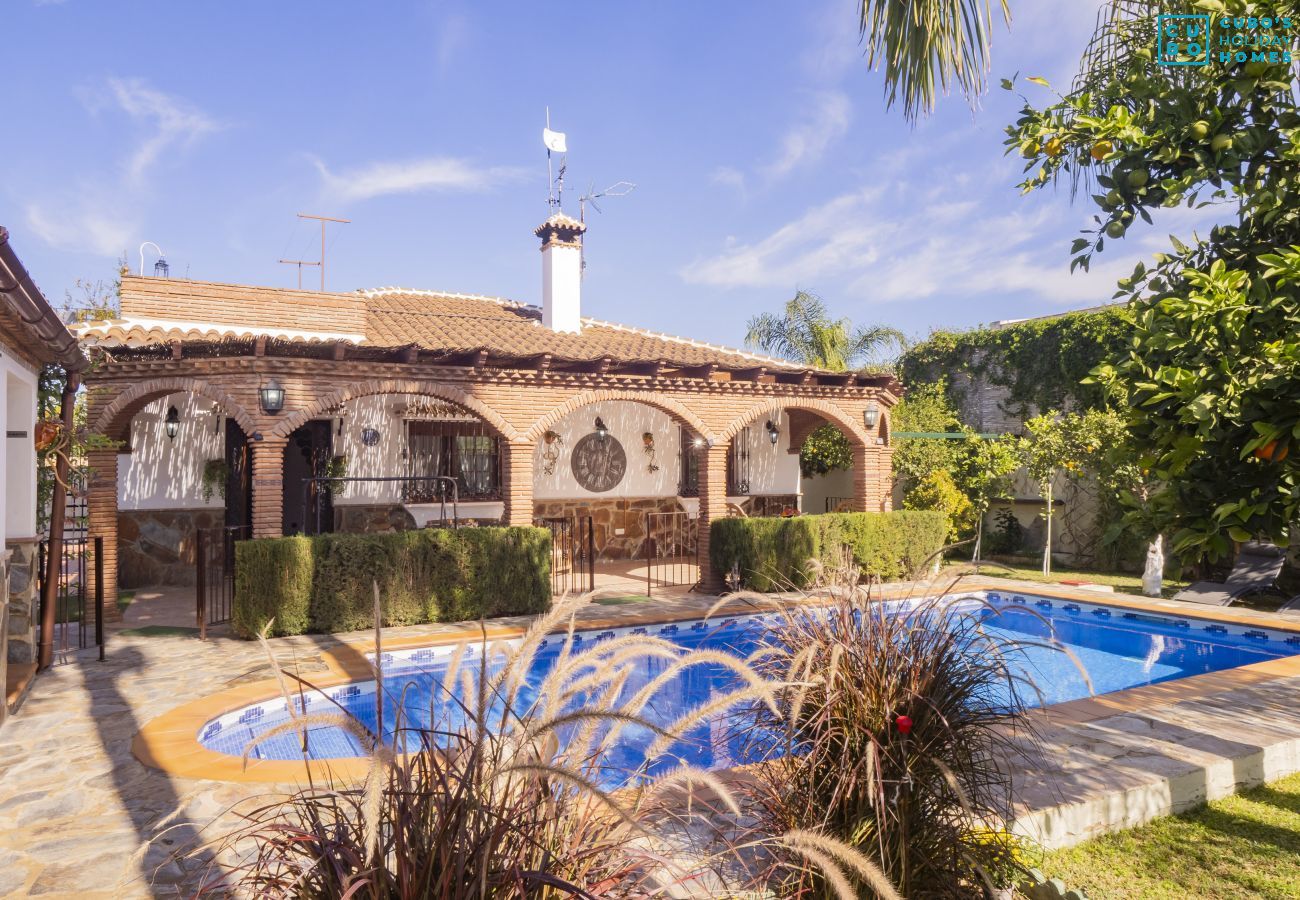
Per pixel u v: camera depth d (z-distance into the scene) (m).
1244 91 2.83
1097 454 14.73
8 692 6.95
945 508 16.94
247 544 9.34
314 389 11.01
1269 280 2.77
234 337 10.87
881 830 3.15
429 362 11.82
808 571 4.17
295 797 2.16
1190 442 2.58
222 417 14.29
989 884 3.21
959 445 18.67
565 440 17.20
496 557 10.88
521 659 2.13
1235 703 6.71
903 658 3.52
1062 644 3.51
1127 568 16.22
